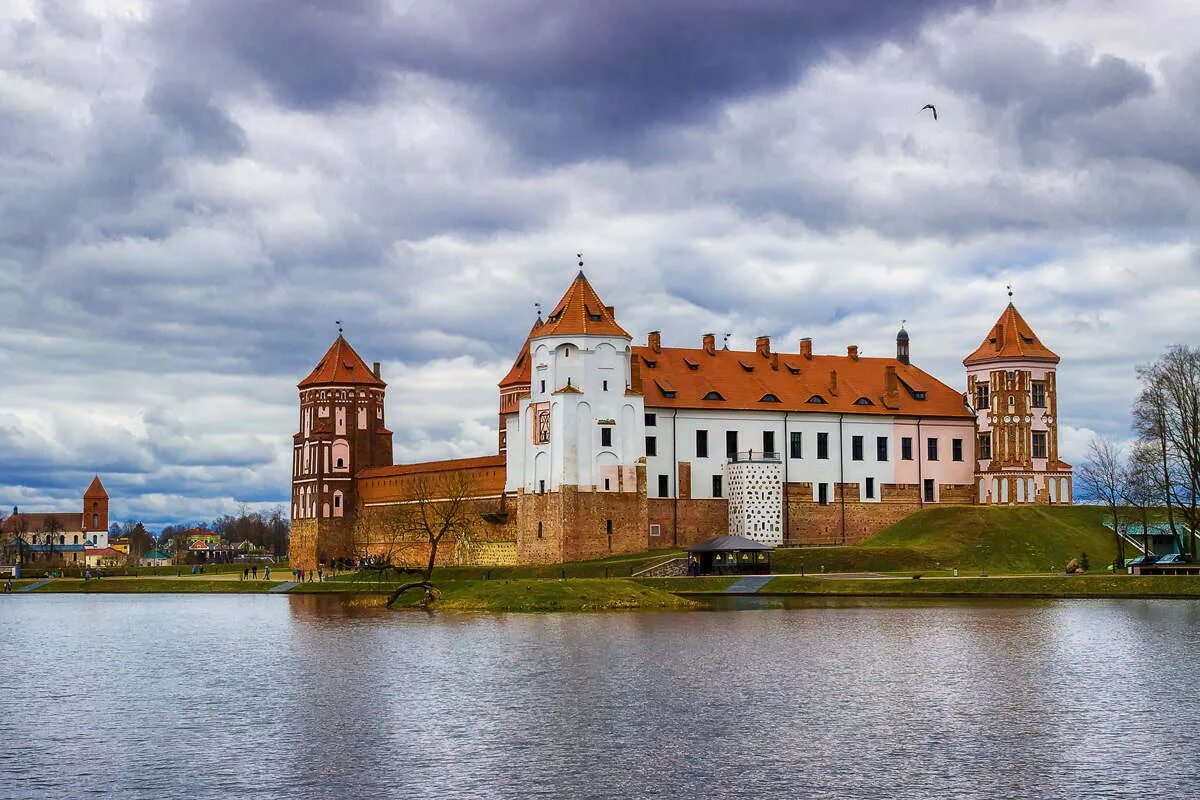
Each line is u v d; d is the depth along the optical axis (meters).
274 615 133.25
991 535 169.25
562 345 166.12
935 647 90.38
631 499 166.25
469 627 109.94
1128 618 109.06
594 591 130.25
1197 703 68.44
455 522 172.25
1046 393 186.00
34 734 63.97
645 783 52.88
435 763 56.47
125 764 57.16
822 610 121.06
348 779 54.03
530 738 61.06
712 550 155.38
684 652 88.81
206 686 79.00
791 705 68.50
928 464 185.25
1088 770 54.22
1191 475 153.12
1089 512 180.62
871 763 55.62
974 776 53.44
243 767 56.28
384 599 146.12
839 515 179.38
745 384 179.12
